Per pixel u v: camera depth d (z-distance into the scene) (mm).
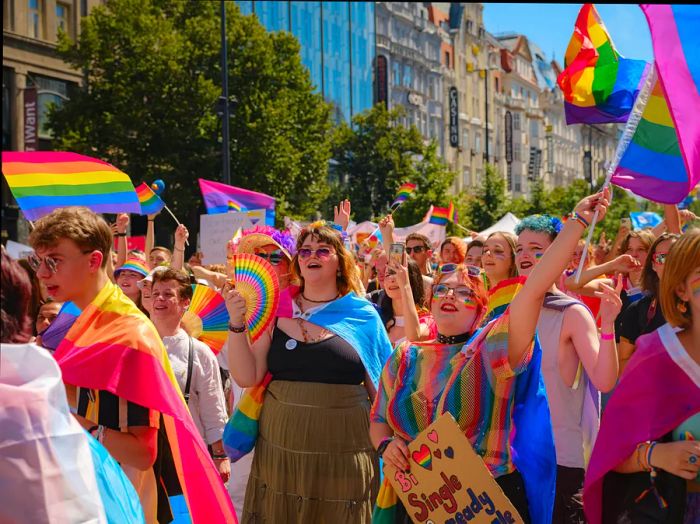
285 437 4070
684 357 2736
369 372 4172
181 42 27047
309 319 4219
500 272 4676
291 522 4051
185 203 26359
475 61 75562
